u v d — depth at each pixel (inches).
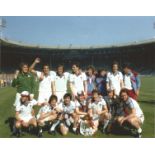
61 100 395.5
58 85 418.3
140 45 2524.6
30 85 398.3
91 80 436.1
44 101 414.3
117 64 427.2
